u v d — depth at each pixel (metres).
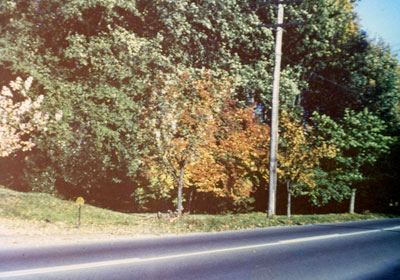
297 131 19.75
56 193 19.56
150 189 20.59
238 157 20.09
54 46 20.77
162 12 20.94
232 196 19.97
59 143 17.92
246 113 20.33
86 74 19.88
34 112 17.55
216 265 7.19
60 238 9.87
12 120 16.47
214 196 21.22
